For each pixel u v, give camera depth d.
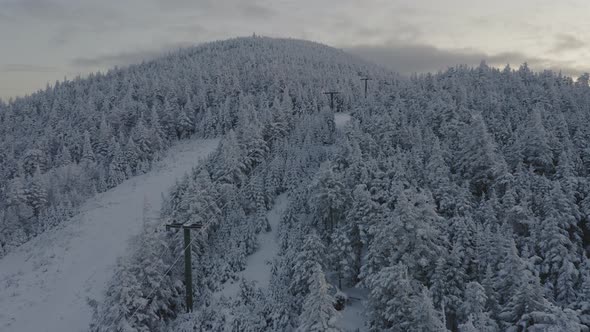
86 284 47.50
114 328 30.55
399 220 29.91
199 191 44.75
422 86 96.31
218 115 97.88
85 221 62.22
